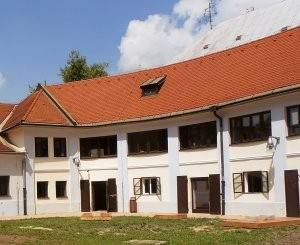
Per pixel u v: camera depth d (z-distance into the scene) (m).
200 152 33.97
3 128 40.78
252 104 30.47
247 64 34.78
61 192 39.31
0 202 36.59
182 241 19.77
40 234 23.61
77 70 65.12
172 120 35.38
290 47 33.00
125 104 39.38
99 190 39.81
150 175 36.53
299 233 21.23
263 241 19.25
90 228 25.86
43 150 38.91
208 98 34.12
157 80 38.94
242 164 31.33
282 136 28.95
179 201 34.78
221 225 25.00
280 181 29.05
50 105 40.84
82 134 39.84
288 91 28.11
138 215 33.62
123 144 37.97
